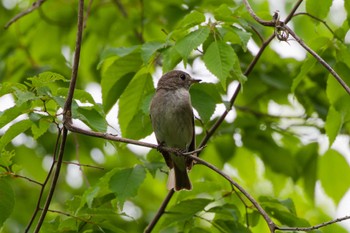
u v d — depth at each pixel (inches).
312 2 375.9
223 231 383.6
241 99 532.7
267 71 511.5
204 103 382.0
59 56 600.7
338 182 483.5
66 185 613.6
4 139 328.2
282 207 404.2
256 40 495.8
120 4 589.0
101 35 596.4
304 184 510.3
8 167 335.0
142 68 396.8
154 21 565.6
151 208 617.3
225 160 511.8
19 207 585.0
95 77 597.9
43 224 370.6
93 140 575.2
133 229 503.5
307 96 513.3
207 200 386.3
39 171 585.9
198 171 516.7
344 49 371.2
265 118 524.7
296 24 557.6
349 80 371.6
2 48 593.3
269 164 510.0
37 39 612.1
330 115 388.5
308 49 316.8
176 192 437.1
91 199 351.3
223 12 363.6
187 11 525.0
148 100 381.1
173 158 423.2
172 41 384.2
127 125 404.8
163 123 437.4
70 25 610.5
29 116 315.0
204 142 412.5
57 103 316.2
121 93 404.5
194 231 394.0
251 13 339.9
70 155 575.5
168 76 448.1
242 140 510.9
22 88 312.3
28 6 614.9
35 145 572.4
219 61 331.3
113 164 616.4
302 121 527.5
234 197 400.8
